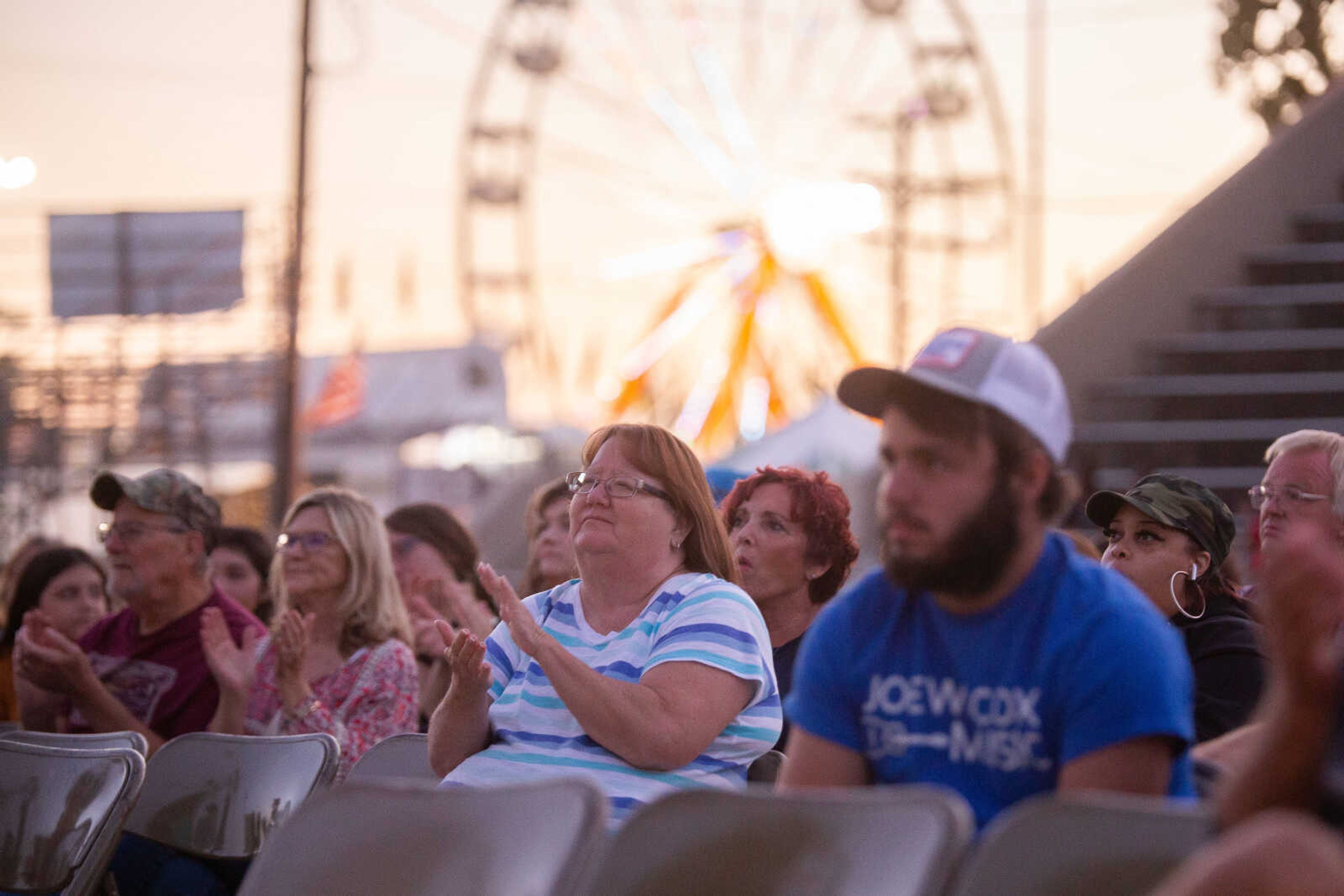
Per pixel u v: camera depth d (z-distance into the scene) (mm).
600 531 3920
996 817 2637
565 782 2666
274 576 5676
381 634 5309
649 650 3799
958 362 2592
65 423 24297
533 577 6379
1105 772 2516
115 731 5113
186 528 5676
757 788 3891
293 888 2910
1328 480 4469
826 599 5012
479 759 3750
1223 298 14898
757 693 3760
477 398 49438
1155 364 14867
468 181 36719
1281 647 1916
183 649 5602
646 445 3988
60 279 24391
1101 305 14938
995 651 2654
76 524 24297
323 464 50094
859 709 2814
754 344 38125
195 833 4250
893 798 2379
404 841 2838
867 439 20172
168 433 24422
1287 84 18156
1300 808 1891
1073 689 2564
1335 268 14734
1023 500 2588
